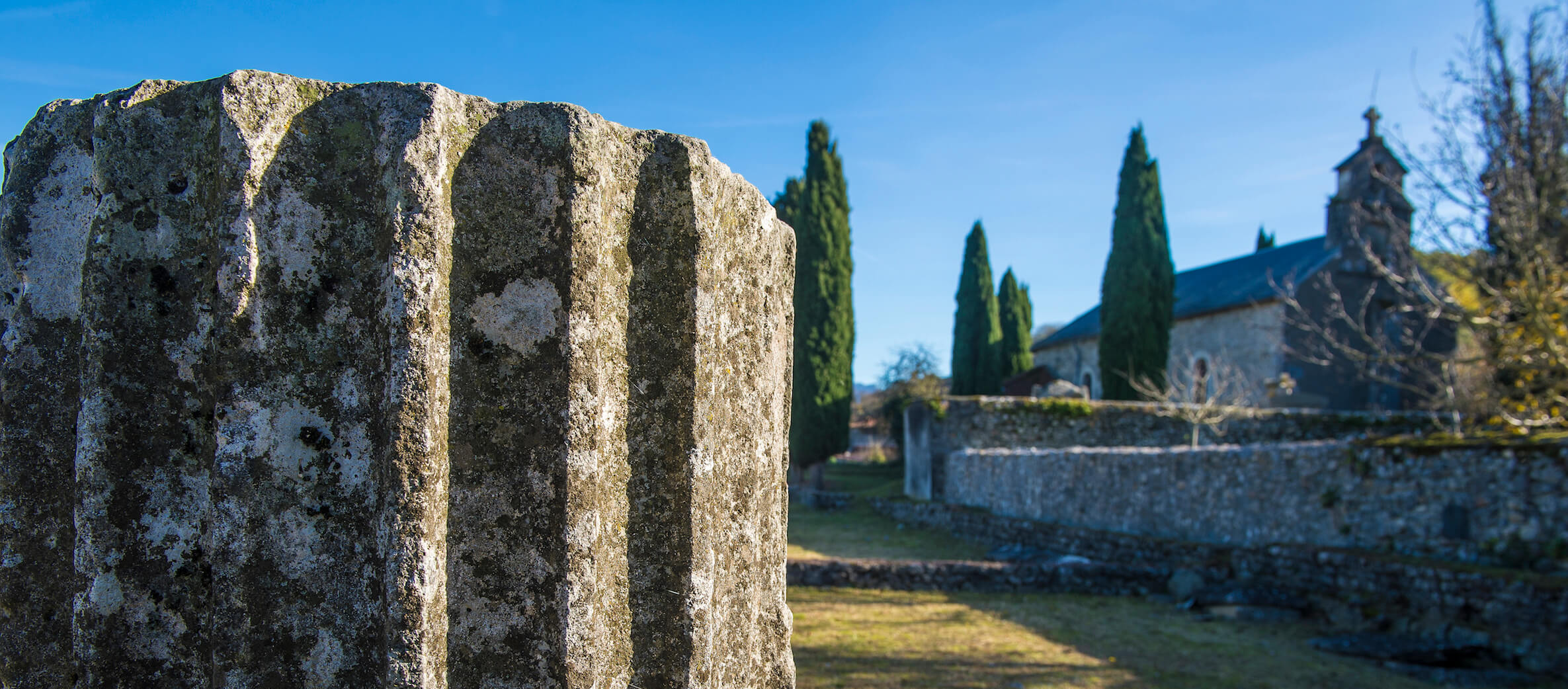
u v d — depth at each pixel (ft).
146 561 5.01
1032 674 23.84
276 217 4.86
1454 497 29.76
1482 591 26.27
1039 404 67.92
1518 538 27.68
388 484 4.70
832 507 71.61
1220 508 39.42
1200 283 106.63
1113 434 68.54
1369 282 84.28
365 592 4.87
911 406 70.95
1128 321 81.15
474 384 5.01
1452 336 82.07
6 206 5.35
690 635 5.56
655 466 5.62
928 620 30.58
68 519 5.30
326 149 5.01
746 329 6.64
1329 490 34.14
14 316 5.30
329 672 4.80
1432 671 23.67
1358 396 83.46
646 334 5.65
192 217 5.11
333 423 4.92
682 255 5.74
